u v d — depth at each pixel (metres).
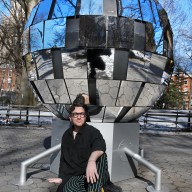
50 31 4.10
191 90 45.75
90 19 3.89
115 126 4.34
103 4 3.94
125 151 4.46
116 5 3.96
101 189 2.93
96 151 2.96
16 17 24.70
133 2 4.09
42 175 4.75
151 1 4.41
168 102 43.06
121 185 4.30
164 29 4.44
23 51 4.79
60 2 4.14
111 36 3.88
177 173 5.32
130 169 4.68
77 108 3.10
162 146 8.74
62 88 4.16
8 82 55.91
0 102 41.16
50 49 4.09
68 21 3.98
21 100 23.66
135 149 4.76
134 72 4.07
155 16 4.34
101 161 3.03
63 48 3.99
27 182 4.32
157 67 4.32
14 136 9.98
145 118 14.95
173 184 4.59
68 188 2.96
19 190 4.02
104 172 3.03
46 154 4.42
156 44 4.25
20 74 26.61
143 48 4.07
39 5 4.53
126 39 3.93
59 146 4.46
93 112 4.23
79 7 3.96
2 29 24.94
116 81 4.00
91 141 3.08
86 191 2.97
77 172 3.11
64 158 3.17
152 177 4.80
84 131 3.12
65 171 3.14
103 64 3.93
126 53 3.95
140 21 4.07
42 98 4.59
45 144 8.35
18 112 18.11
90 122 4.34
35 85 4.58
